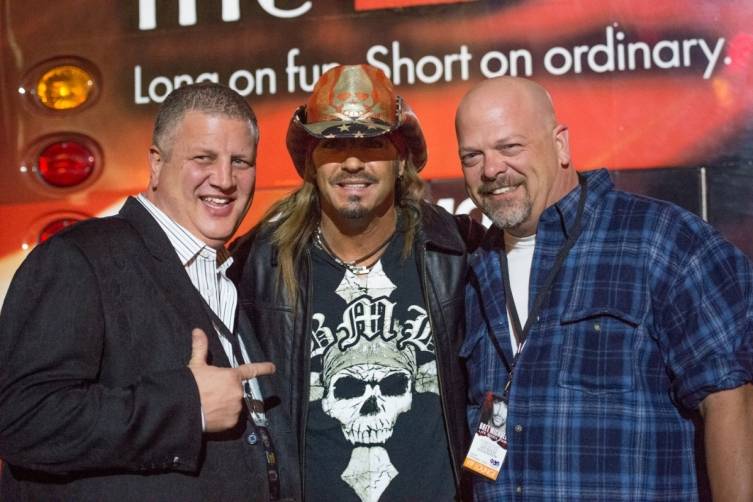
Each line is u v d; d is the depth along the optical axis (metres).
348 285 3.21
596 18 3.49
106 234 2.52
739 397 2.57
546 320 2.79
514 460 2.76
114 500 2.36
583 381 2.69
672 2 3.46
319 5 3.65
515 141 2.79
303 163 3.36
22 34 3.77
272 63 3.66
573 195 2.87
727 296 2.63
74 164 3.72
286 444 2.82
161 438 2.34
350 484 3.08
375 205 3.15
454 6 3.57
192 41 3.71
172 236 2.63
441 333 3.12
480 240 3.33
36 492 2.39
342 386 3.13
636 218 2.79
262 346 3.19
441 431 3.11
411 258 3.23
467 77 3.56
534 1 3.53
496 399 2.84
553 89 3.51
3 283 3.71
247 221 3.66
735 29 3.42
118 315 2.45
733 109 3.42
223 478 2.48
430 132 3.58
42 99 3.75
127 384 2.43
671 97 3.45
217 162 2.60
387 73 3.60
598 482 2.65
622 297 2.71
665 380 2.70
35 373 2.33
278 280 3.22
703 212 3.41
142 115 3.72
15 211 3.73
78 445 2.29
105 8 3.74
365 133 3.06
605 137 3.47
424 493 3.06
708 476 2.61
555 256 2.84
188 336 2.51
